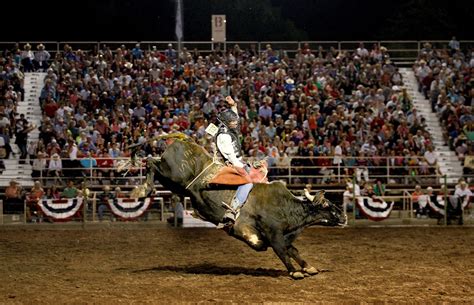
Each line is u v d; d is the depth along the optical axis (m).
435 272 17.25
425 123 43.03
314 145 37.59
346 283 15.66
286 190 16.97
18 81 42.97
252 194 16.70
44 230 29.64
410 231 28.72
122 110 39.88
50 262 19.73
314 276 16.64
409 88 46.66
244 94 41.97
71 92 41.50
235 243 24.08
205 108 40.22
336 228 29.81
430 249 22.36
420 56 48.50
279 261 19.53
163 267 18.59
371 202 31.69
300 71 44.34
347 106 42.12
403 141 38.53
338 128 39.16
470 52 49.66
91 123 38.88
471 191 34.16
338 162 36.19
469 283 15.59
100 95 41.25
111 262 19.69
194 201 16.84
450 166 39.78
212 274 17.25
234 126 17.09
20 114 39.28
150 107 40.12
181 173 16.77
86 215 31.59
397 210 32.97
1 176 36.75
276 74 43.34
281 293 14.48
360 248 22.70
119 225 31.23
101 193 32.47
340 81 44.34
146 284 15.62
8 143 37.94
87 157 35.69
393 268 18.02
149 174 16.95
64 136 37.78
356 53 47.91
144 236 27.00
